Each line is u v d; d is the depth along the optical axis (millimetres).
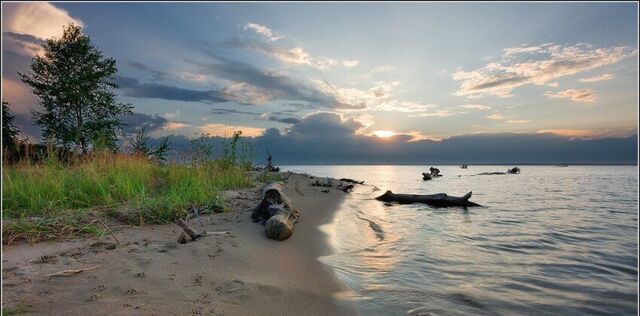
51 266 4270
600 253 6711
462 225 9352
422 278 4996
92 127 21938
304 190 15297
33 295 3455
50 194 7379
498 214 11562
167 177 11102
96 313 3170
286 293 4062
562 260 6195
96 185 8242
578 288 4832
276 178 17141
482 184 29219
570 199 16984
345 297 4160
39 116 21859
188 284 4004
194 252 5137
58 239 5461
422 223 9516
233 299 3744
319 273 4867
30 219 6055
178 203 7672
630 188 25062
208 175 11852
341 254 5953
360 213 10797
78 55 22938
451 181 34031
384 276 5012
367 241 7109
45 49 22516
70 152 11250
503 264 5848
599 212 12375
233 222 7309
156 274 4195
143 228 6465
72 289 3652
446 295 4406
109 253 4867
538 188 24859
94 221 6328
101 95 23281
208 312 3379
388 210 12070
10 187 7199
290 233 6492
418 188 24406
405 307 3973
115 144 12828
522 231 8688
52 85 21969
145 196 7926
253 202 9727
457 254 6355
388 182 32500
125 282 3887
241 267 4727
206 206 8148
